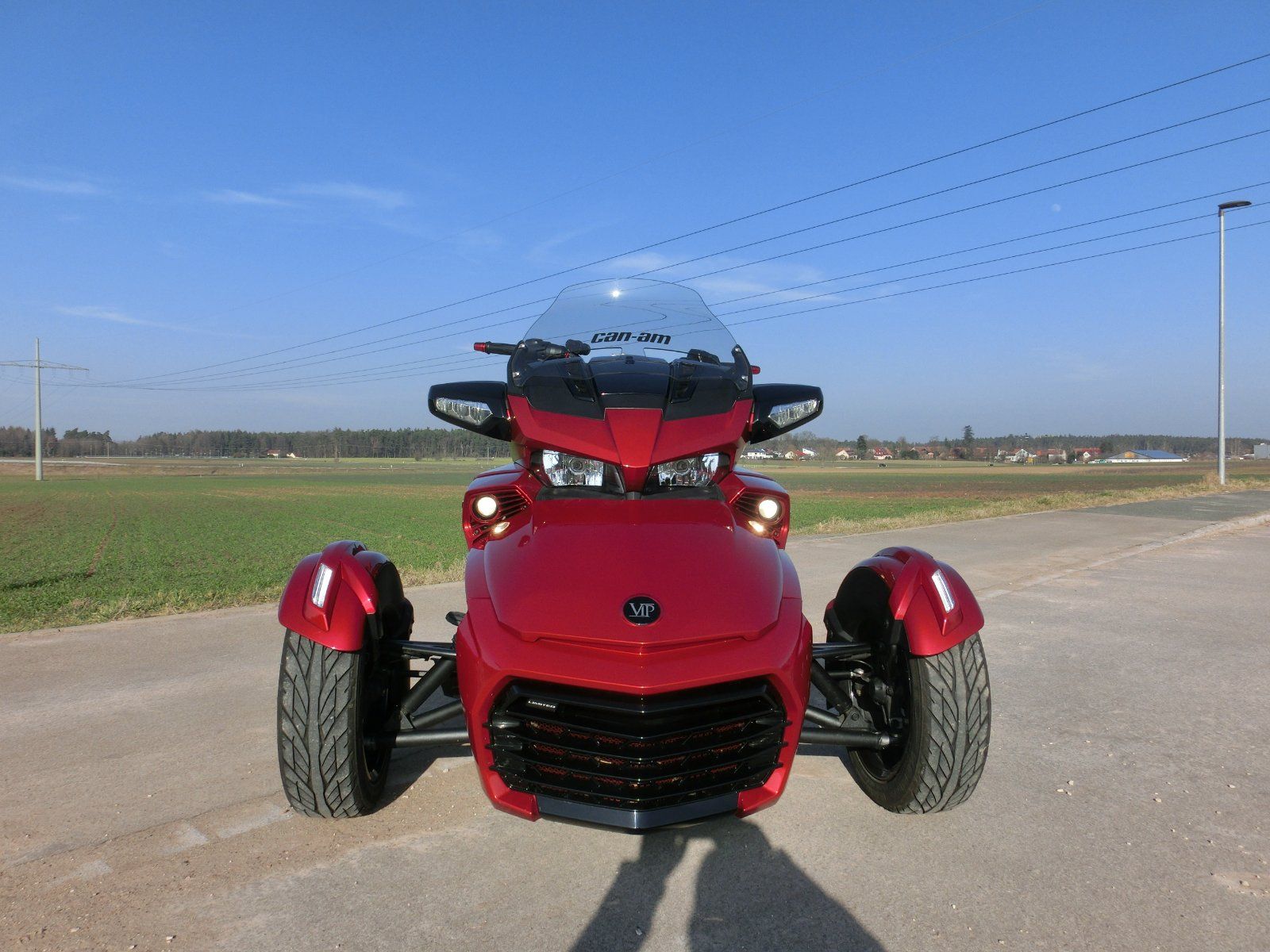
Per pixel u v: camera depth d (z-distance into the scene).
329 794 3.04
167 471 139.88
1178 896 2.71
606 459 3.03
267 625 7.00
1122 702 4.90
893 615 3.16
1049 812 3.38
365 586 3.07
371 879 2.80
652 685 2.49
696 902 2.67
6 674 5.42
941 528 15.96
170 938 2.45
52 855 2.96
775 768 2.85
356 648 2.99
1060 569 10.35
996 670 5.62
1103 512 20.30
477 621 2.81
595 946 2.42
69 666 5.63
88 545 26.42
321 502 55.03
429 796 3.52
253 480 101.31
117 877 2.80
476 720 2.72
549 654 2.61
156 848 3.02
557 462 3.16
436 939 2.45
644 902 2.67
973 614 3.11
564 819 2.66
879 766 3.43
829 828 3.22
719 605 2.71
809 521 25.61
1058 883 2.80
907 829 3.21
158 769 3.78
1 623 7.81
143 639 6.47
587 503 3.10
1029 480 80.12
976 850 3.04
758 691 2.67
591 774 2.62
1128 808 3.42
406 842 3.08
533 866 2.90
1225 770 3.85
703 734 2.65
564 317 3.88
